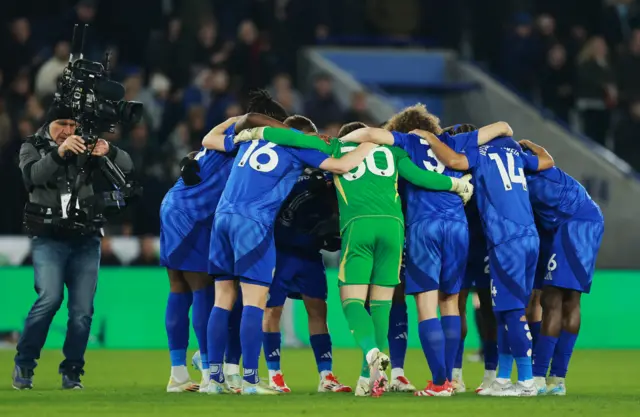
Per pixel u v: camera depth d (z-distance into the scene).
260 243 27.03
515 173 28.39
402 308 30.53
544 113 68.25
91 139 29.59
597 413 22.69
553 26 72.88
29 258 54.00
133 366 40.94
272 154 27.55
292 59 69.31
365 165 27.75
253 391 27.30
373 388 26.30
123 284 53.50
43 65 62.44
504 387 27.91
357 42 73.00
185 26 66.31
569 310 29.66
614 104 69.56
